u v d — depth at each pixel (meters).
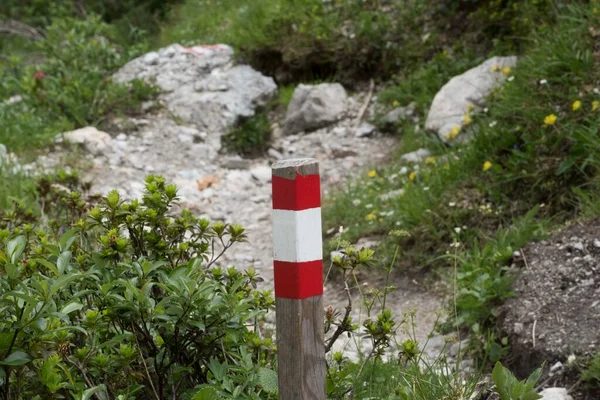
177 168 13.60
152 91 15.54
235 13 18.86
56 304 4.97
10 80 15.56
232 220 11.91
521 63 11.52
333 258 5.48
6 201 10.43
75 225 5.74
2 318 4.53
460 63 13.94
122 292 4.98
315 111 14.62
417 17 15.52
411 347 5.81
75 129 14.41
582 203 9.18
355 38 15.64
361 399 5.72
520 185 9.88
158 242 5.49
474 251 8.77
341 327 5.50
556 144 9.82
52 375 4.44
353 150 13.66
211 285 4.96
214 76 16.08
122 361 4.82
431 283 9.31
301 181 4.57
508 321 7.74
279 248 4.66
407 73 14.84
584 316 7.42
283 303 4.70
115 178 12.74
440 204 10.08
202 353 5.26
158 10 24.03
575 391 6.71
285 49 16.16
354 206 11.10
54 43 16.64
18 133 13.40
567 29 11.38
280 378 4.78
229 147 14.46
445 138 11.84
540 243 8.59
